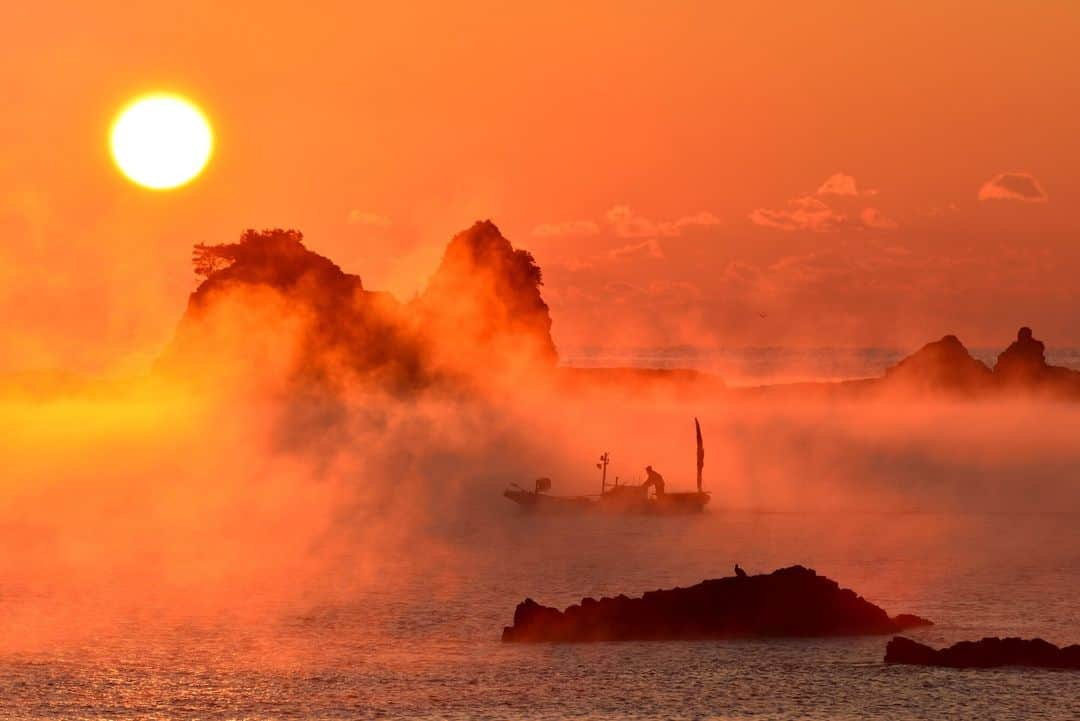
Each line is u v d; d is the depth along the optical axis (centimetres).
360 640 16175
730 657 15188
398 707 12950
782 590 16800
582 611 16512
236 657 15138
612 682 13938
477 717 12581
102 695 13412
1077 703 12900
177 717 12619
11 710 12825
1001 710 12662
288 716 12700
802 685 13750
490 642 16188
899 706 12862
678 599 16788
